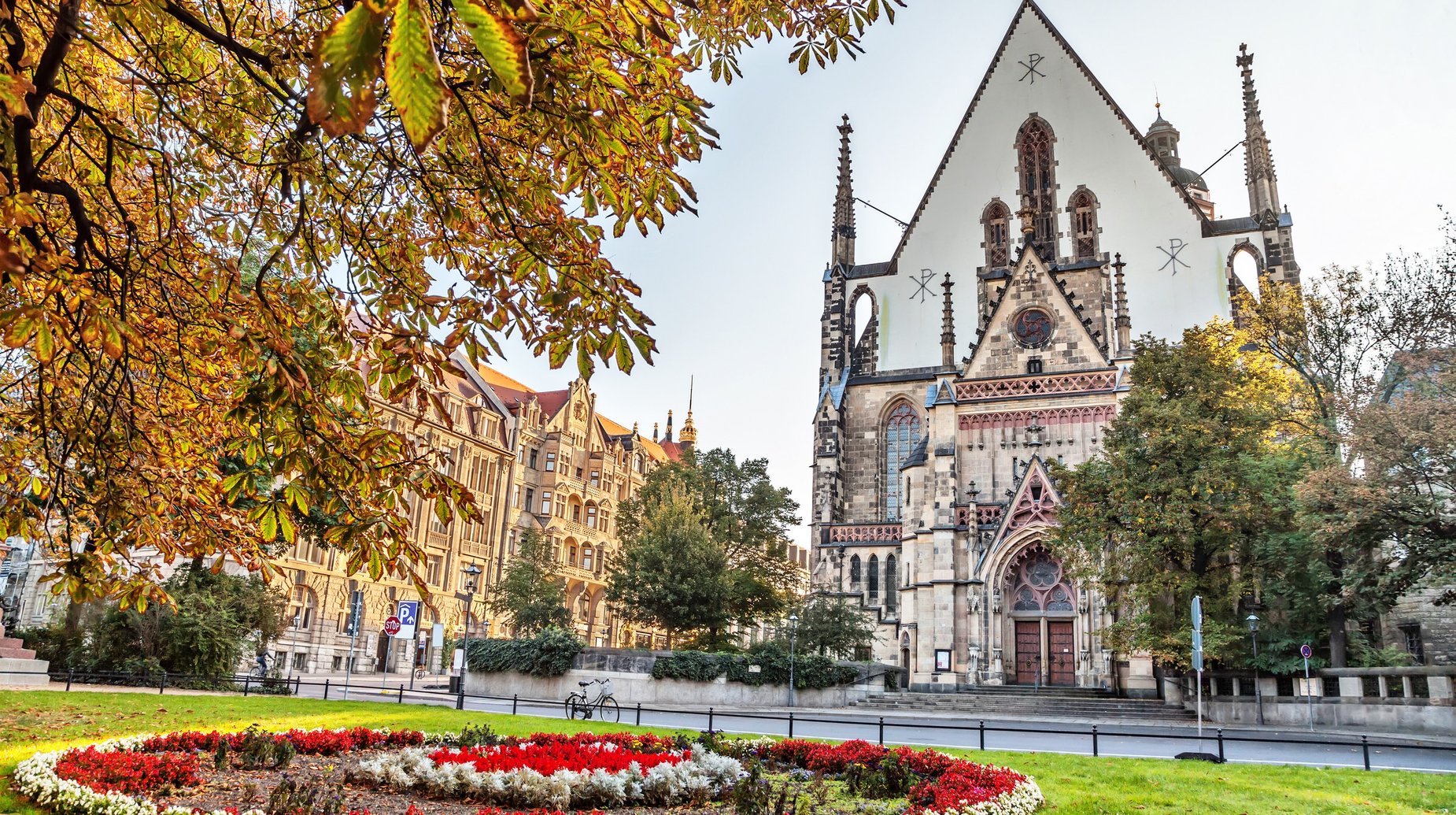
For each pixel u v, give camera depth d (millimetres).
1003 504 55000
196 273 10242
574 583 103125
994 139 73188
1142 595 43125
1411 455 34875
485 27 3875
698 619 59531
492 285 9398
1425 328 38500
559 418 103875
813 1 10492
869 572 66562
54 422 9938
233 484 8055
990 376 58344
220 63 10773
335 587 74375
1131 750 29203
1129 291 66312
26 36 9312
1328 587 43344
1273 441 47219
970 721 40219
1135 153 69188
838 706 50969
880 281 74312
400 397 8906
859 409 70750
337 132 3881
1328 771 22703
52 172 10547
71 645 44062
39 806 13469
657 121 8609
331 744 20250
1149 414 44094
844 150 80188
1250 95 69750
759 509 74312
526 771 15312
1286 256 64438
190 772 15445
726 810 15812
